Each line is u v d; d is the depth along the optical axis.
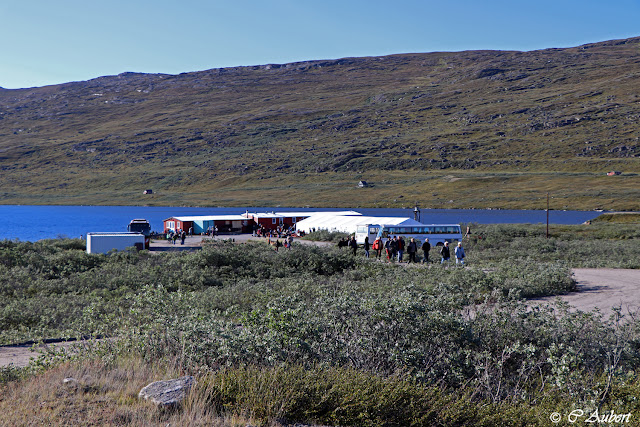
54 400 6.05
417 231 50.31
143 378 6.97
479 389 7.39
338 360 7.66
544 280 20.34
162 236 73.31
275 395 6.23
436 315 8.53
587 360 8.16
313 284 20.83
